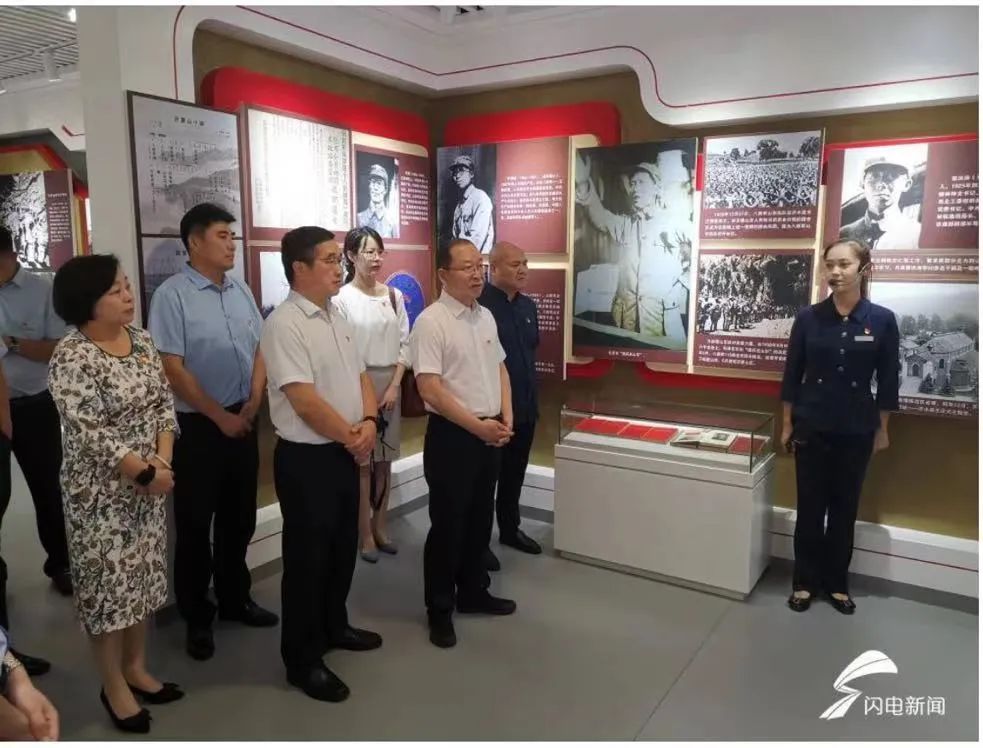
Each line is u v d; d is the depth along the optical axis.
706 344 3.99
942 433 3.54
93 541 2.33
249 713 2.59
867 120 3.53
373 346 3.80
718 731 2.50
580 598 3.52
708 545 3.51
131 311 2.36
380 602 3.49
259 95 3.60
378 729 2.50
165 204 3.17
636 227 4.10
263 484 3.95
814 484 3.36
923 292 3.40
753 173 3.74
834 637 3.15
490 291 3.80
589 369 4.42
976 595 3.43
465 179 4.64
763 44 3.62
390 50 4.21
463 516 3.03
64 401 2.25
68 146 6.21
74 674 2.85
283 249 2.57
